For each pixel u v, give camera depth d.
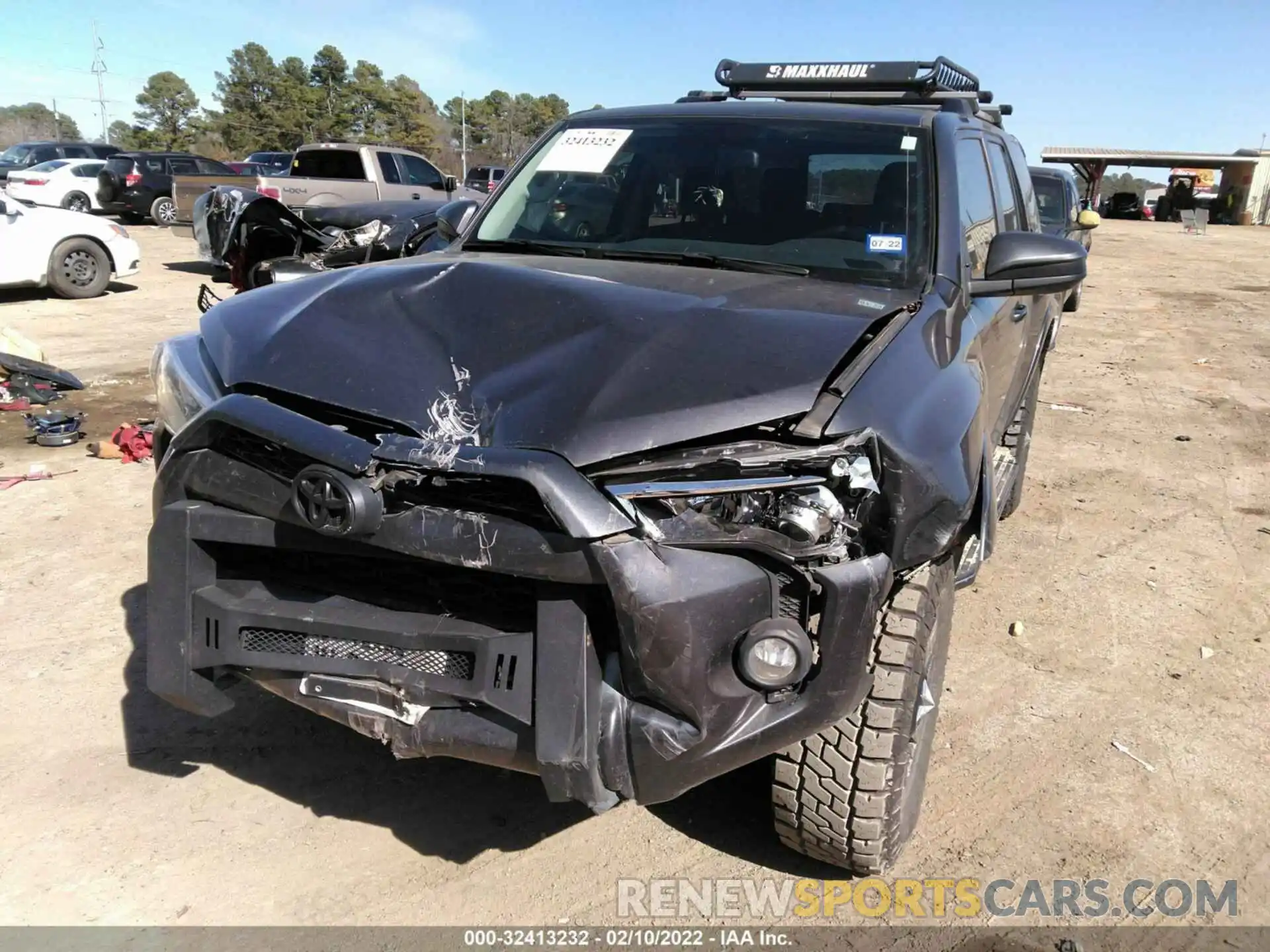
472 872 2.76
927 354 2.60
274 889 2.66
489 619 2.20
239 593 2.42
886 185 3.26
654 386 2.20
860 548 2.21
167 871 2.71
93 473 5.86
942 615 2.66
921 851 2.89
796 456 2.10
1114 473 6.60
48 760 3.16
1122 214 54.38
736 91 4.64
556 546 2.02
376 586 2.34
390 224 8.04
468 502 2.12
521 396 2.21
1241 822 3.05
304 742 3.33
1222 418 8.22
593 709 2.12
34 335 10.11
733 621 2.10
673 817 3.01
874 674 2.43
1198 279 20.36
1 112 114.94
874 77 4.24
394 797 3.06
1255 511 5.91
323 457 2.10
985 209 3.79
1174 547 5.28
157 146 93.88
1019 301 4.26
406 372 2.33
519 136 104.31
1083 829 2.99
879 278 3.03
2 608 4.14
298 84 88.06
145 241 20.08
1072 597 4.62
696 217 3.35
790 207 3.28
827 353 2.34
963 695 3.75
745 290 2.74
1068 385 9.39
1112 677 3.91
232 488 2.33
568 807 3.05
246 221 7.66
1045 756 3.37
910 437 2.27
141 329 10.67
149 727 3.36
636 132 3.71
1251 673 3.96
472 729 2.18
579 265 3.03
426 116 94.25
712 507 2.10
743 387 2.21
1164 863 2.86
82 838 2.82
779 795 2.57
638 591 2.01
